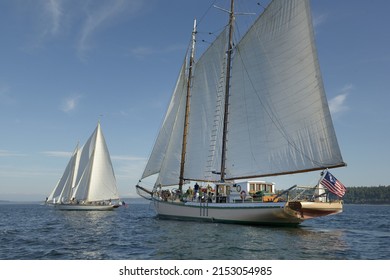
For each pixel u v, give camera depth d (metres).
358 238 28.59
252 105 38.53
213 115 42.88
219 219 37.47
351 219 57.75
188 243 25.05
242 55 39.66
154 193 46.94
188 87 45.25
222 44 42.59
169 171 45.59
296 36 35.25
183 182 44.44
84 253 22.47
